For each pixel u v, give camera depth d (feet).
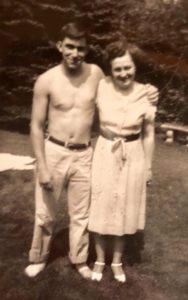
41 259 8.21
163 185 11.65
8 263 8.39
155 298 7.72
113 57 7.17
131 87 7.51
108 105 7.43
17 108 11.98
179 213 10.49
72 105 7.35
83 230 7.95
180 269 8.57
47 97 7.38
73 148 7.53
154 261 8.77
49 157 7.55
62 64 7.39
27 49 9.23
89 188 7.75
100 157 7.58
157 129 13.96
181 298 7.76
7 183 11.37
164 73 8.50
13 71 10.06
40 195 7.77
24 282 7.91
